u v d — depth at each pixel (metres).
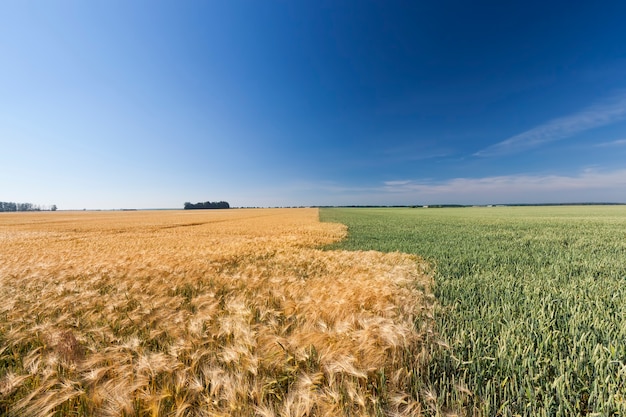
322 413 1.99
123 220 46.88
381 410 1.95
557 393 2.03
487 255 8.70
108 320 3.71
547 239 12.84
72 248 12.52
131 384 2.23
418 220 33.75
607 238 12.70
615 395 1.98
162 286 5.30
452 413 1.97
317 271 7.04
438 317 3.62
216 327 3.29
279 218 47.88
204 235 20.28
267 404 2.15
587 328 3.05
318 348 2.64
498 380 2.27
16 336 3.13
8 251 11.41
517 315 3.64
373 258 8.77
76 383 2.26
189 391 2.20
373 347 2.58
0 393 2.21
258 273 6.68
